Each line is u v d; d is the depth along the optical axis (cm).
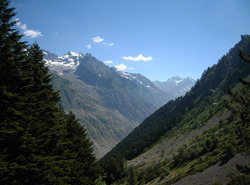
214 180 3244
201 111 14375
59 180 1423
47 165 1348
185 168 4934
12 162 1148
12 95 1189
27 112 1404
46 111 1777
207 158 4462
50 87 1892
